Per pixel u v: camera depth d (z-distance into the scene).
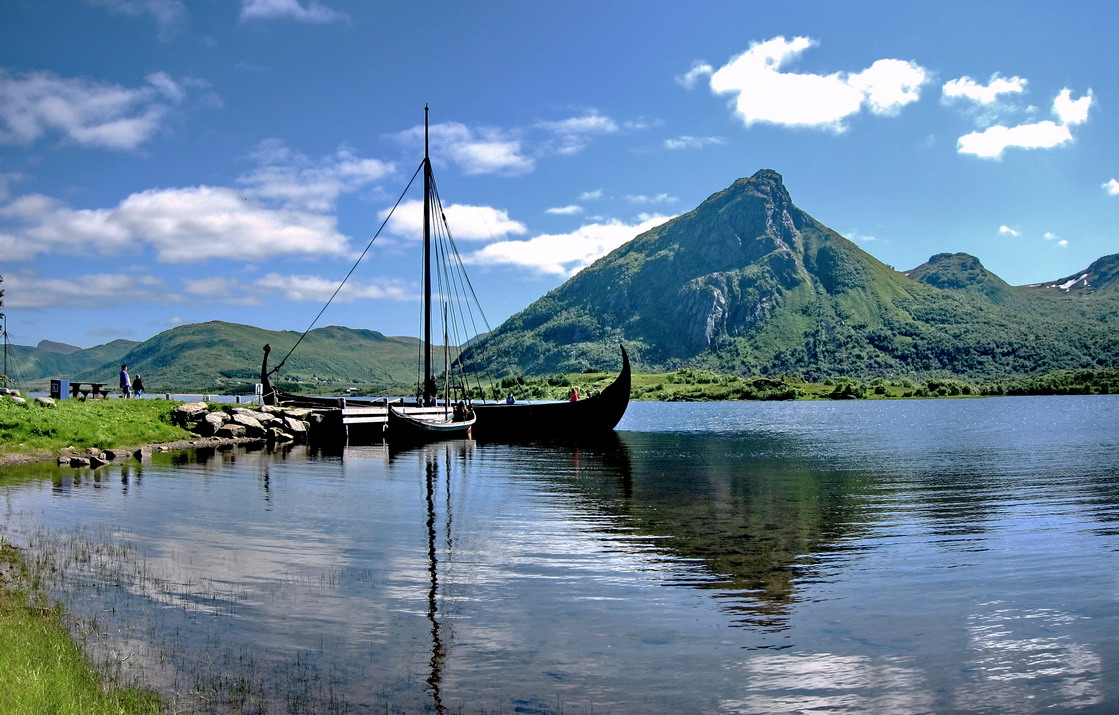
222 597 17.00
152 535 23.45
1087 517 28.11
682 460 51.28
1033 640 14.87
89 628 14.60
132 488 33.41
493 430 76.62
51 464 40.88
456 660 13.57
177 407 59.38
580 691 12.39
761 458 53.28
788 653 14.12
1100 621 15.97
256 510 28.52
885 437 78.94
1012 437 76.94
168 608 16.11
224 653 13.66
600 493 34.22
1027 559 21.31
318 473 41.09
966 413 149.00
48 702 10.84
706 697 12.26
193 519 26.36
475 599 17.16
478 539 23.62
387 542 23.03
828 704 12.09
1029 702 12.22
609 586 18.31
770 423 117.75
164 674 12.62
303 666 13.18
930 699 12.30
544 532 24.88
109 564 19.64
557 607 16.66
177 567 19.52
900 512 29.20
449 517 27.58
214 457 48.12
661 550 22.25
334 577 18.83
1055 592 18.08
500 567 20.06
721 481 39.16
